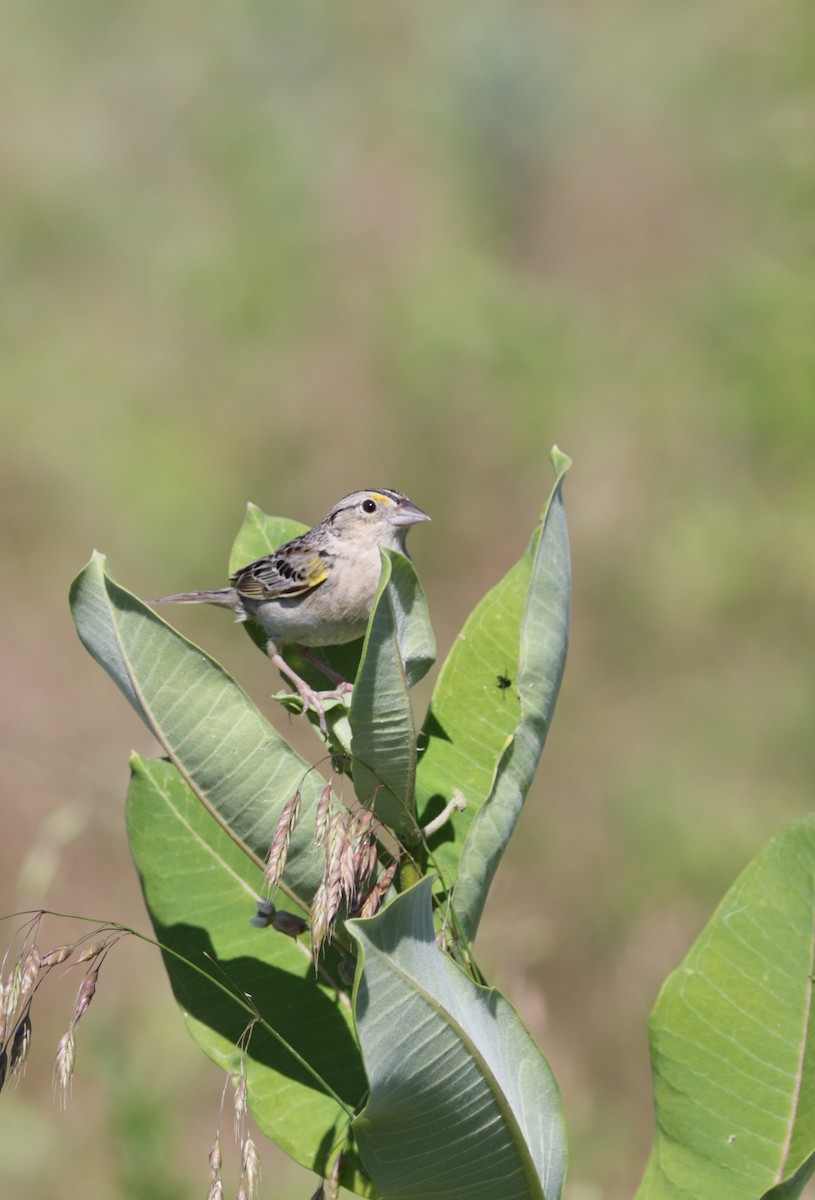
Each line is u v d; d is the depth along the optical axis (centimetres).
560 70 2188
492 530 1593
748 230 1912
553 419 1659
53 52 2428
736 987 443
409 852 421
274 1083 446
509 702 467
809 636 1452
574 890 1187
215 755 402
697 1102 433
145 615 389
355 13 2459
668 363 1712
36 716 1396
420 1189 375
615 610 1497
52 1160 941
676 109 2116
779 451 1595
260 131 2148
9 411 1739
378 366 1741
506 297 1817
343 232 1988
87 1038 1030
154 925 473
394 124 2178
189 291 1908
